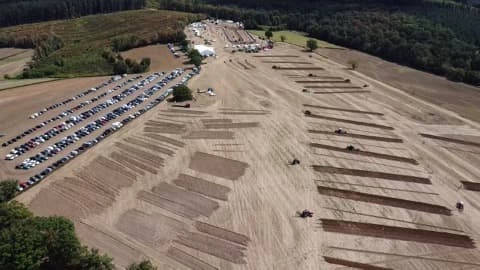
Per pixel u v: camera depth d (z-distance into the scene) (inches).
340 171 3873.0
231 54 7859.3
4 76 6904.5
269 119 4955.7
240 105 5374.0
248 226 3083.2
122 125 4643.2
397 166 4033.0
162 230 3029.0
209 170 3809.1
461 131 4899.1
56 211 3181.6
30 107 5196.9
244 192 3489.2
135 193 3449.8
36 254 2219.5
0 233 2352.4
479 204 3503.9
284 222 3134.8
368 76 6889.8
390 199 3494.1
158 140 4343.0
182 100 5418.3
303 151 4210.1
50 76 6761.8
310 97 5782.5
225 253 2824.8
